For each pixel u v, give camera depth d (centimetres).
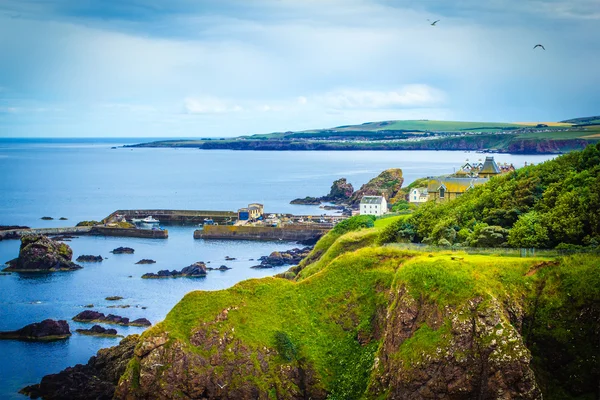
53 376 15888
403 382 11975
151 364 13362
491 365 11544
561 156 18588
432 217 18050
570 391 11856
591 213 14488
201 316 13962
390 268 14925
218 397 13288
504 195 16888
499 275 12825
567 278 12612
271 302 14788
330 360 13862
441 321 12156
